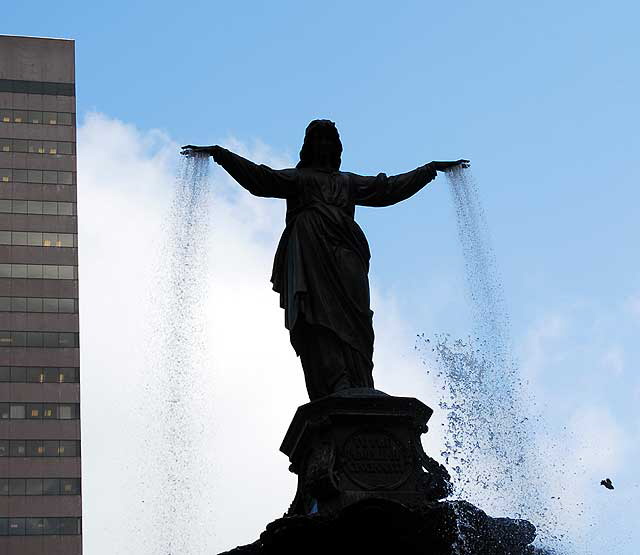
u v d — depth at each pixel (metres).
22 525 151.75
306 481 24.92
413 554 23.62
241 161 27.77
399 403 24.89
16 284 167.50
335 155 28.56
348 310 26.72
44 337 164.50
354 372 26.39
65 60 184.38
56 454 156.62
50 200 174.38
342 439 24.53
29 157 176.62
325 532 23.06
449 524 23.50
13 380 160.38
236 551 24.34
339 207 27.61
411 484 24.33
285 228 27.95
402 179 28.73
